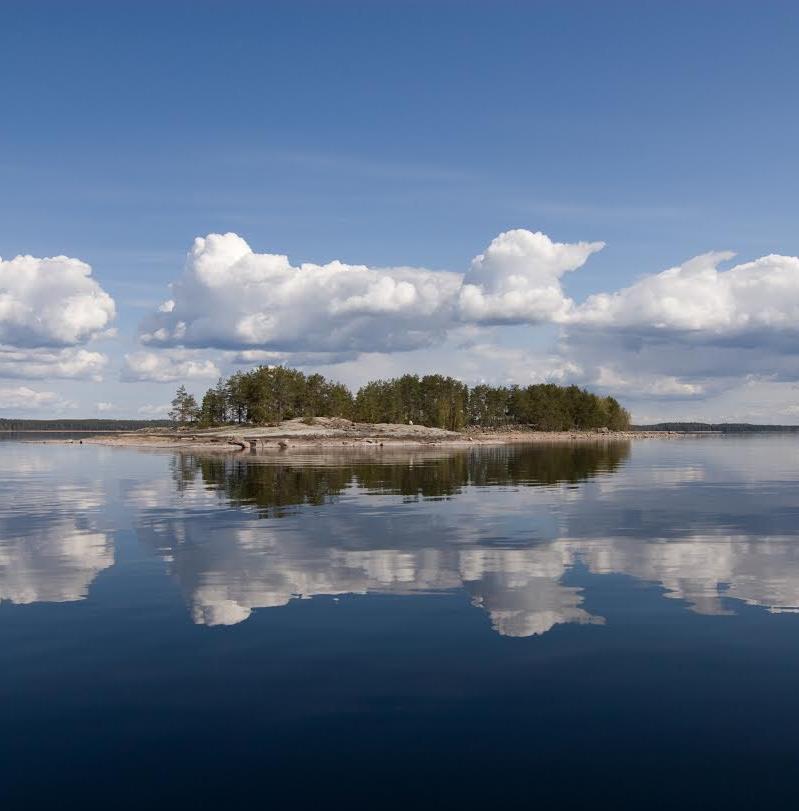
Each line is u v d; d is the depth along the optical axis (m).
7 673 10.52
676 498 34.16
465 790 7.29
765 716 8.91
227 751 8.13
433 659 10.99
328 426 188.38
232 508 30.12
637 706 9.23
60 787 7.39
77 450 117.75
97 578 16.56
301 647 11.59
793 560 18.41
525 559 18.56
